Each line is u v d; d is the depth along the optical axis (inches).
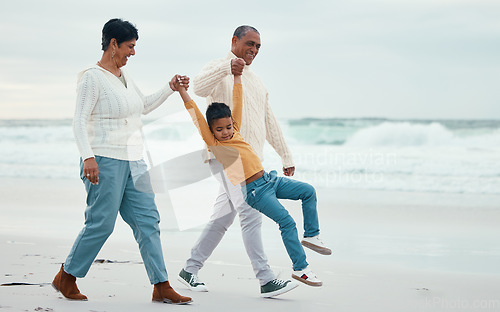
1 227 286.0
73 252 140.2
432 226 302.7
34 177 538.9
